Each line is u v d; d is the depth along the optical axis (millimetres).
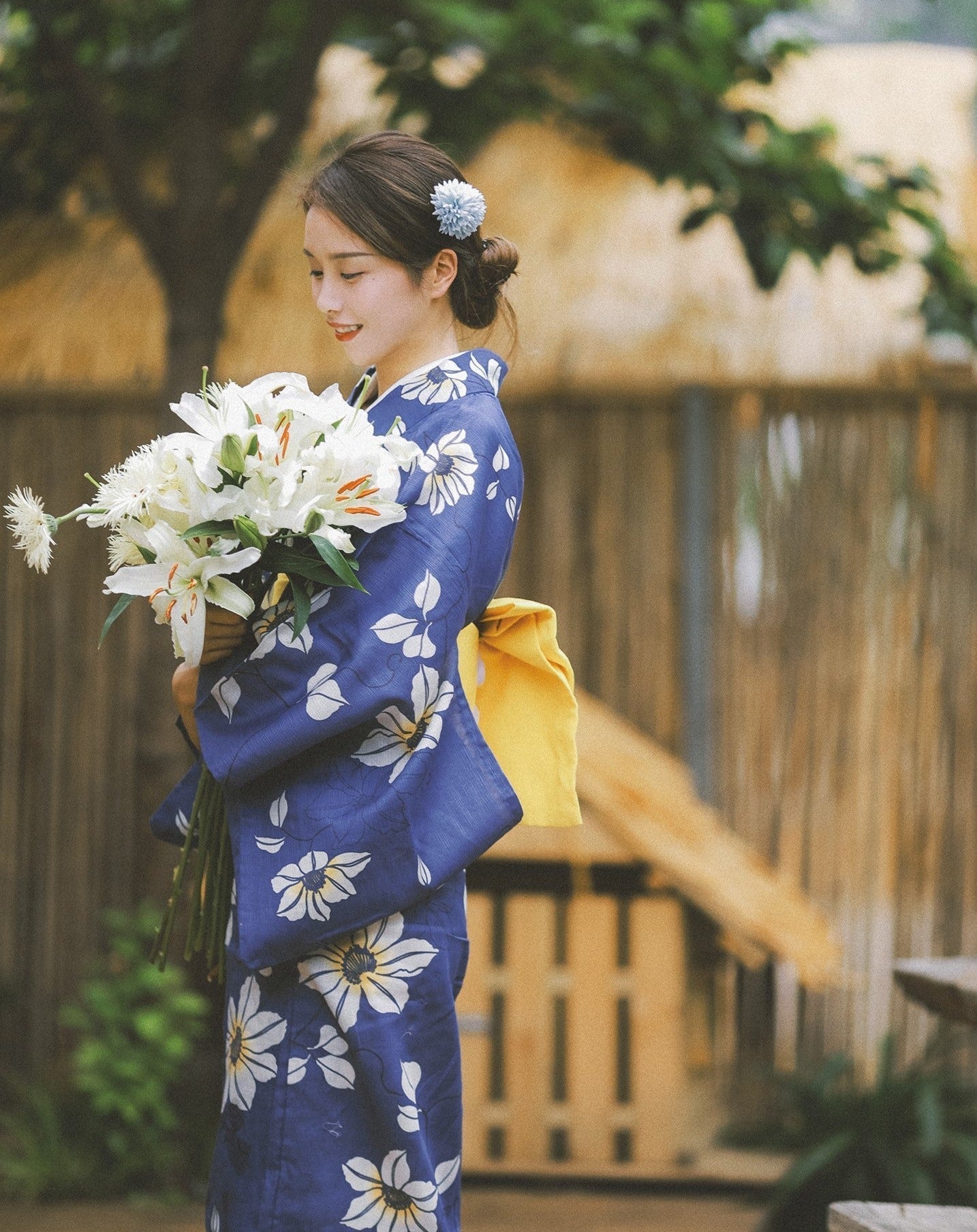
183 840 1700
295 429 1465
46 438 5344
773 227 4582
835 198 4547
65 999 5258
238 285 5473
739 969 4980
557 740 1699
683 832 4469
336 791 1495
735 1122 4887
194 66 4477
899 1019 4965
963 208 5574
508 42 4465
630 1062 4453
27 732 5344
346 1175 1499
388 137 1651
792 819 5047
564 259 5504
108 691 5332
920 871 5000
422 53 4914
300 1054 1514
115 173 4418
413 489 1531
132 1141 4480
